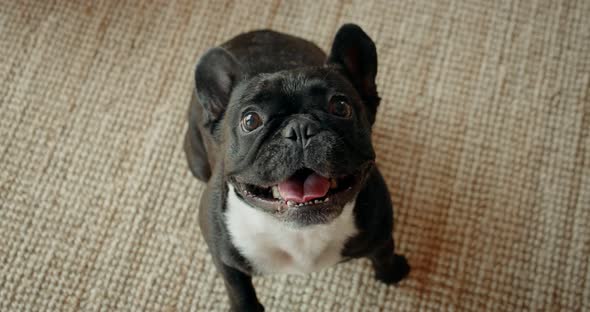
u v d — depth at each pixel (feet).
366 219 2.45
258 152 2.17
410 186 3.08
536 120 3.16
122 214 3.07
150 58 3.32
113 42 3.34
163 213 3.07
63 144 3.18
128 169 3.14
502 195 3.05
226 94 2.41
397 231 3.02
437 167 3.11
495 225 3.01
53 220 3.06
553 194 3.04
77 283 2.97
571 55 3.25
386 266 2.81
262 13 3.37
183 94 3.25
